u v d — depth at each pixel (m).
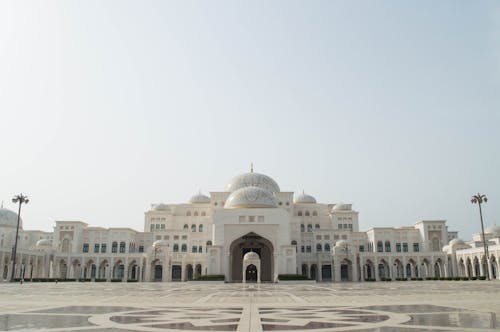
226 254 93.56
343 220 125.31
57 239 117.00
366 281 96.81
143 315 23.81
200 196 138.12
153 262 102.94
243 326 19.31
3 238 119.12
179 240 116.44
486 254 87.75
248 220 96.00
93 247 118.19
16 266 98.19
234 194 104.31
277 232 93.94
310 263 110.00
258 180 118.12
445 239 119.88
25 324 19.86
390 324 19.75
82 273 106.44
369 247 123.94
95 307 28.55
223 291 50.81
